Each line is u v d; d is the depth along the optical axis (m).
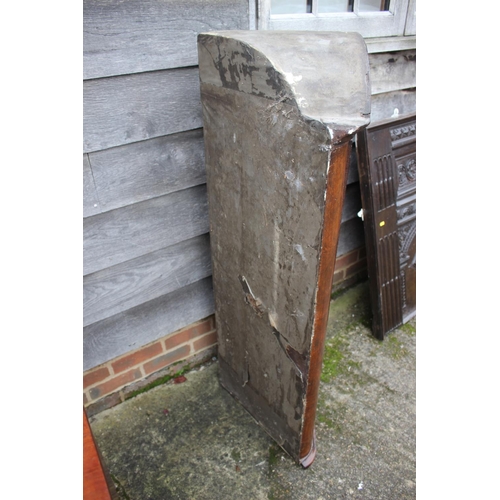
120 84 1.01
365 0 1.43
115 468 1.26
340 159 0.73
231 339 1.34
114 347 1.38
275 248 0.95
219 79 0.90
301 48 0.78
